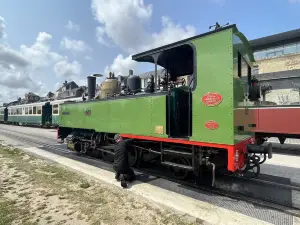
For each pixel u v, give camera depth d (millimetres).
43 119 26094
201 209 4020
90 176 5957
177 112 5652
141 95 5965
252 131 5973
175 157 5469
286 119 8961
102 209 3938
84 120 8602
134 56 6457
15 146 11734
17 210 3889
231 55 4270
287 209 4047
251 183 5480
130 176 5500
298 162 7844
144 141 6254
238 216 3764
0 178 5715
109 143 7910
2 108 40875
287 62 20875
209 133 4547
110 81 8719
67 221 3527
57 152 9984
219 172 6160
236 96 4473
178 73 6938
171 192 4855
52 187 5035
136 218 3621
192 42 4969
